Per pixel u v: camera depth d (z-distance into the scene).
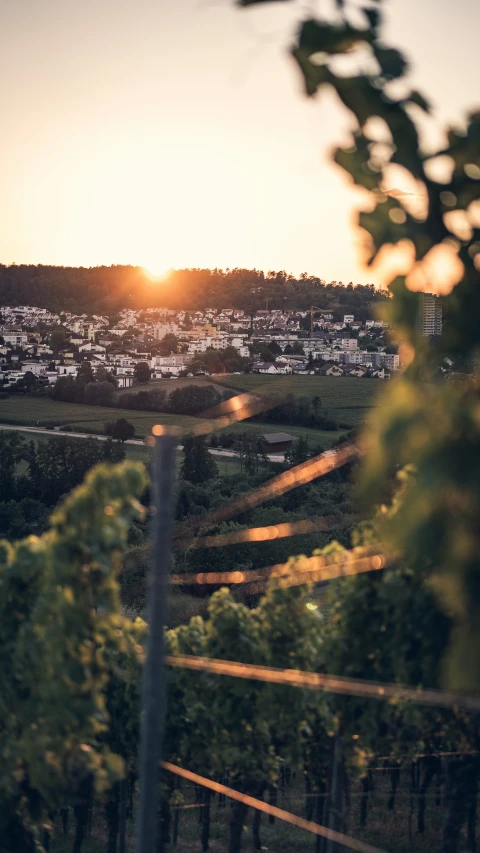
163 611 5.51
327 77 2.79
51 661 7.64
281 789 19.83
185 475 71.12
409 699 10.19
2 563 9.88
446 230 2.85
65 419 121.19
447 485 2.44
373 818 17.72
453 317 2.88
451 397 2.53
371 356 134.88
